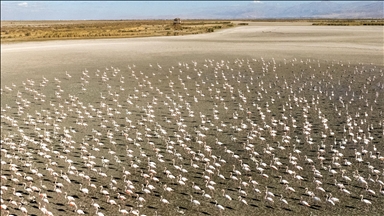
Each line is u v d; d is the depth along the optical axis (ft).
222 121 174.91
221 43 384.68
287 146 147.64
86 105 201.87
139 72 259.39
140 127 173.27
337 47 320.91
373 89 198.39
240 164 136.77
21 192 125.18
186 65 270.46
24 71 271.08
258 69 252.83
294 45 348.18
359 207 108.27
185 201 117.19
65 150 152.05
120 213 112.47
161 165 139.54
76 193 123.54
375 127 157.17
